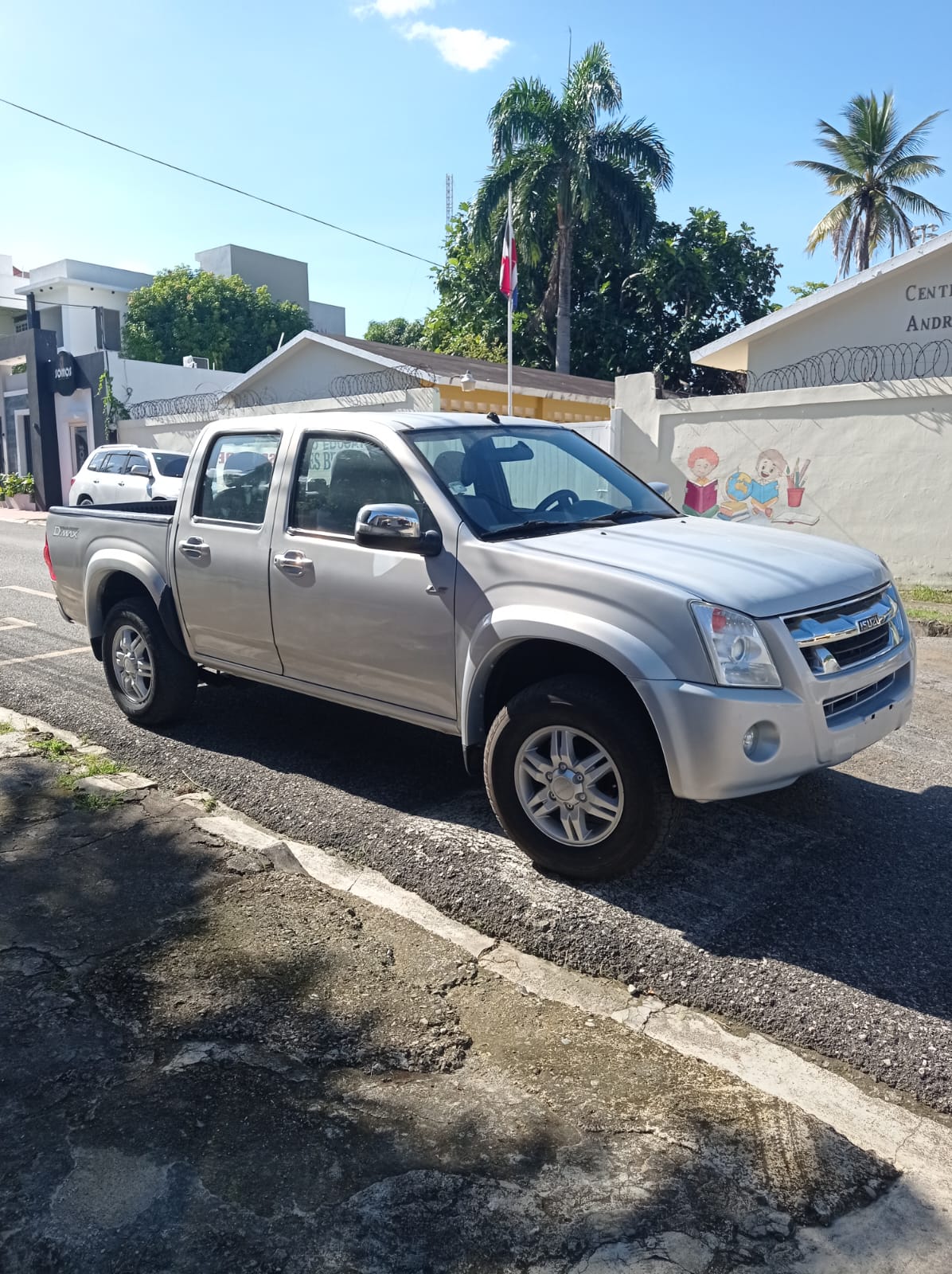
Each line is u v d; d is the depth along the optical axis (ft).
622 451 46.44
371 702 15.53
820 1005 10.64
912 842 14.67
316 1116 9.05
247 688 22.18
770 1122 9.09
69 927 12.26
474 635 13.55
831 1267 7.50
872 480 39.27
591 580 12.57
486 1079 9.64
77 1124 8.86
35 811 15.72
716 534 14.88
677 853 14.14
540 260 97.60
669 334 111.75
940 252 49.24
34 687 22.71
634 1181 8.32
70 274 135.85
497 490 15.28
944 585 37.99
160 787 16.89
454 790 16.56
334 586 15.34
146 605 19.22
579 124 89.35
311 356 69.41
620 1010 10.84
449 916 12.75
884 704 13.37
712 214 109.50
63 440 94.22
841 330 53.01
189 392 93.35
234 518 17.39
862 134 114.52
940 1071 9.65
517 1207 8.02
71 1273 7.30
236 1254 7.50
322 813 15.47
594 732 12.41
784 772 12.09
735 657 11.77
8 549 53.47
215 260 157.07
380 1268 7.41
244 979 11.18
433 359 71.15
